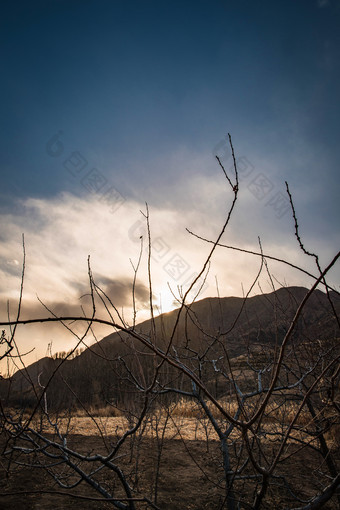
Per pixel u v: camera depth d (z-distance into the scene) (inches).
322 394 88.6
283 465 180.9
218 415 260.8
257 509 67.5
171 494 171.8
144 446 225.0
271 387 43.5
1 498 158.6
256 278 69.5
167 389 113.5
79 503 162.9
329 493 65.9
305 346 102.0
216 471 195.3
